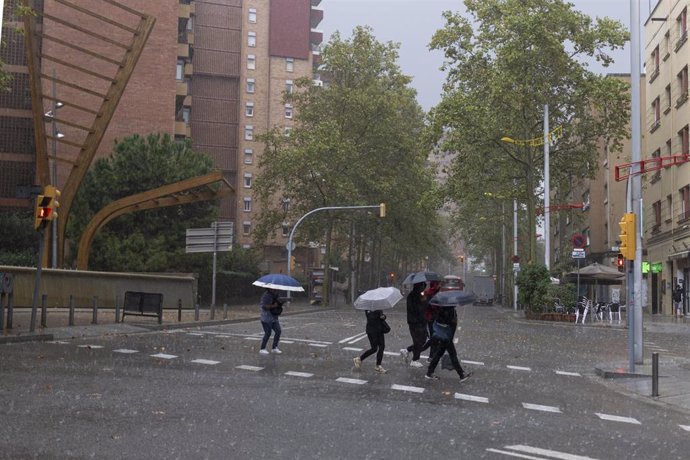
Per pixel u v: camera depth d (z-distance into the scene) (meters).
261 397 10.48
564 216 81.06
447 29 46.44
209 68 83.38
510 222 70.31
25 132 55.56
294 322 31.36
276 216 58.12
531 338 24.25
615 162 61.69
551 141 44.41
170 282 35.22
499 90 43.47
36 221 18.64
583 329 30.84
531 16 43.50
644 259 52.09
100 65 57.97
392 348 18.88
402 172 61.22
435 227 68.62
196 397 10.29
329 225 59.41
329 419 8.91
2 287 18.72
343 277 92.81
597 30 44.38
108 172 43.09
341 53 60.41
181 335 21.39
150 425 8.23
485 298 78.62
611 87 44.19
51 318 23.86
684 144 42.16
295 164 55.16
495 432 8.47
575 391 12.46
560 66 43.91
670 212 45.47
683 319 39.94
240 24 84.88
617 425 9.38
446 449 7.43
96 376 12.09
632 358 15.04
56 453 6.79
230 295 50.44
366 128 59.84
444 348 13.18
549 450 7.61
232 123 83.81
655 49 48.97
